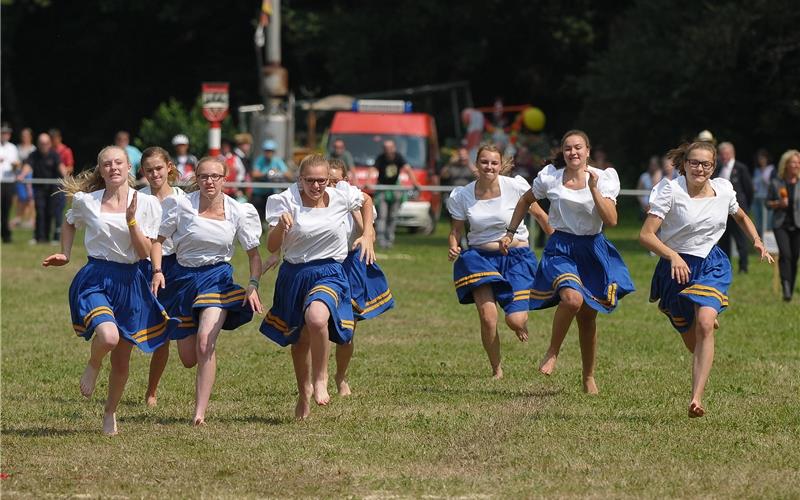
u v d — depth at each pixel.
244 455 17.62
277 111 64.94
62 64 117.06
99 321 18.12
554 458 17.39
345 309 20.06
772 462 17.20
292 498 15.35
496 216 23.80
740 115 85.19
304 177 19.69
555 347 22.05
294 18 101.88
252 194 58.69
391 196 56.22
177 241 19.98
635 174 91.06
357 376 24.84
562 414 20.62
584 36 99.38
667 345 29.06
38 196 55.78
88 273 18.56
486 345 24.39
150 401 21.77
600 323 33.28
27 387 23.45
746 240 46.78
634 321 33.75
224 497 15.32
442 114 95.75
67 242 18.84
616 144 91.38
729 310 35.84
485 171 23.80
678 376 24.66
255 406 21.58
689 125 87.69
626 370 25.41
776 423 19.92
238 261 50.16
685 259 20.34
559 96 105.44
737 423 19.86
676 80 83.44
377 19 99.19
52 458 17.41
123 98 115.94
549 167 22.34
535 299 22.11
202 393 19.73
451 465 17.08
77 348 28.42
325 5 106.56
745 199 44.91
